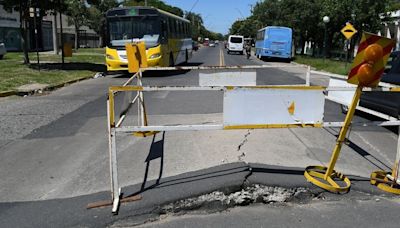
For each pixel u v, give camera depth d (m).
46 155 5.99
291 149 6.00
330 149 6.20
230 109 4.22
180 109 9.46
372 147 6.54
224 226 3.84
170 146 6.18
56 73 17.94
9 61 24.55
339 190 4.51
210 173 4.86
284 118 4.33
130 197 4.32
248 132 6.89
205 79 7.12
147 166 5.35
